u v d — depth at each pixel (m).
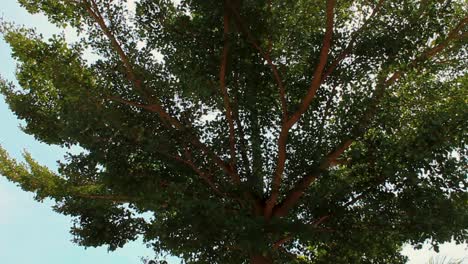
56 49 10.59
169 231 10.08
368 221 10.15
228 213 9.77
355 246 10.50
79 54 10.71
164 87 10.73
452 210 9.05
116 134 10.06
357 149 9.97
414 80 11.43
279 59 10.79
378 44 10.18
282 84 10.77
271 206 10.70
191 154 11.01
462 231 9.25
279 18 9.81
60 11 10.60
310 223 10.65
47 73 10.50
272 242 9.34
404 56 10.11
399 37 10.06
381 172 10.01
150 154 10.51
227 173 11.05
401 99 11.20
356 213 10.25
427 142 9.30
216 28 10.17
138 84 10.54
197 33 10.11
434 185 9.24
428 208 9.20
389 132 10.39
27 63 10.91
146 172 10.40
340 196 10.32
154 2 10.64
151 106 10.66
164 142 10.20
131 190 10.04
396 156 9.75
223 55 9.86
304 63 11.12
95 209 11.96
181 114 10.98
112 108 10.27
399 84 11.35
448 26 10.48
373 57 10.37
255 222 9.23
